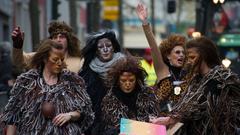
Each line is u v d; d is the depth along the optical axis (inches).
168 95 524.7
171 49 538.6
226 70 432.1
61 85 446.3
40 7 1753.2
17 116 448.1
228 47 1171.9
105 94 526.0
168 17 2714.1
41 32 1765.5
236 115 429.4
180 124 433.7
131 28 2792.8
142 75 480.7
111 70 482.0
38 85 445.7
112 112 476.7
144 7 542.0
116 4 2381.9
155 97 483.5
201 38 441.7
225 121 428.1
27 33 1963.6
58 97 444.1
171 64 539.5
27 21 1982.0
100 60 542.0
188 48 441.4
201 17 1055.6
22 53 531.8
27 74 448.5
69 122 444.1
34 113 443.5
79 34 2790.4
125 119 446.3
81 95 449.1
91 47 543.5
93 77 533.6
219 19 1161.4
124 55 549.0
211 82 430.0
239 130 431.5
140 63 485.4
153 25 2426.2
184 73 527.8
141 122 443.5
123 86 477.7
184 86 520.7
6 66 834.8
